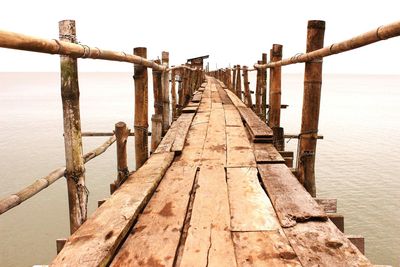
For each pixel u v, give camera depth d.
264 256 1.98
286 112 67.38
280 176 3.31
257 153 4.18
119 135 3.11
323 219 2.41
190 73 11.88
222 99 10.80
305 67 3.16
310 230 2.26
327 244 2.08
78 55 2.12
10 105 83.88
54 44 1.80
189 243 2.13
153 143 5.22
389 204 20.98
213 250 2.04
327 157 30.92
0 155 30.17
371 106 85.88
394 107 84.00
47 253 15.52
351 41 2.20
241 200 2.79
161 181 3.33
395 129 47.62
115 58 2.82
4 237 16.86
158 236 2.26
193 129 5.81
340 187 23.61
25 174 24.94
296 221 2.39
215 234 2.24
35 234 17.08
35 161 28.19
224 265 1.89
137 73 3.96
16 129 44.56
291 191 2.91
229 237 2.20
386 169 27.45
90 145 33.56
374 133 43.97
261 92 7.58
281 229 2.29
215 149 4.48
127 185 3.02
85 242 2.04
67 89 2.16
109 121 51.56
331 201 3.03
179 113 9.12
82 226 2.25
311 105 3.15
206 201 2.78
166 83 6.38
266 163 3.83
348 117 60.97
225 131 5.58
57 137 38.28
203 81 24.25
